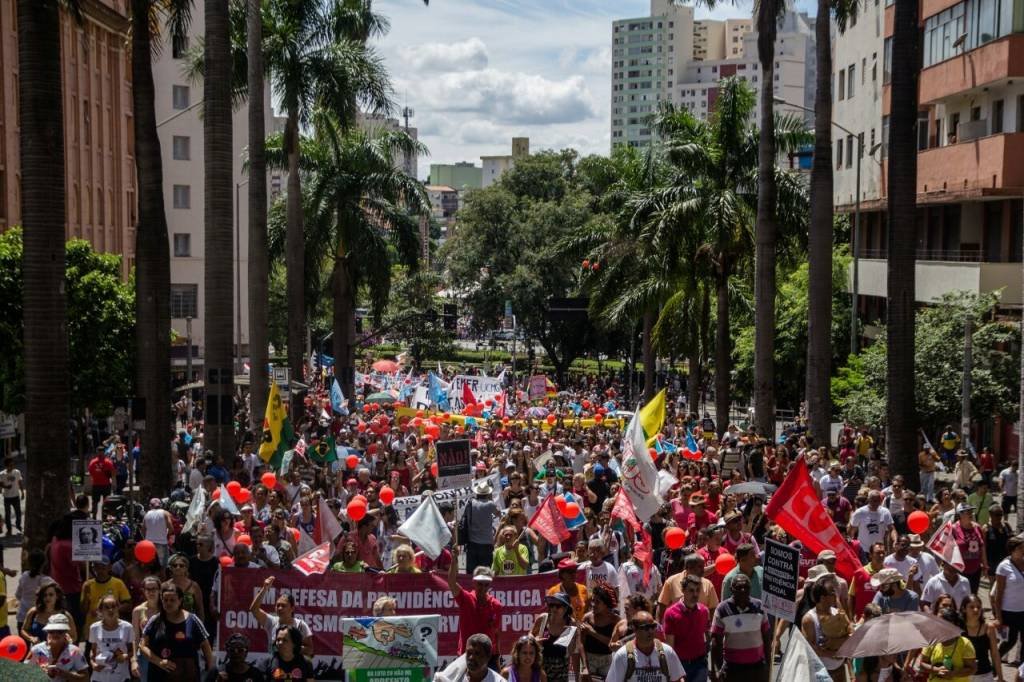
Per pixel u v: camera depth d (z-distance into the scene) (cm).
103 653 1197
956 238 4225
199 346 7769
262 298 3497
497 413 3878
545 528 1675
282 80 4309
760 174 3416
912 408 2370
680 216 3953
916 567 1434
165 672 1166
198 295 7831
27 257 1895
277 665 1165
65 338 1925
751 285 4622
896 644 1078
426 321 8581
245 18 4181
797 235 3988
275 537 1515
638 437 1594
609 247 5222
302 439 2539
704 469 2225
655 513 1739
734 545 1414
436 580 1352
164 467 2605
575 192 9300
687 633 1165
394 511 1833
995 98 3972
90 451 4259
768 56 3394
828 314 3031
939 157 4259
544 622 1191
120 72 5906
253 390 3500
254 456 2702
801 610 1278
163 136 7669
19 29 1898
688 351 4450
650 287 4600
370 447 2627
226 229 2875
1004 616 1426
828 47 3019
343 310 5316
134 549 1393
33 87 1894
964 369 2802
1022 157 3697
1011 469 2478
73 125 5147
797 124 4059
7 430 2944
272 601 1337
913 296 2366
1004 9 3738
